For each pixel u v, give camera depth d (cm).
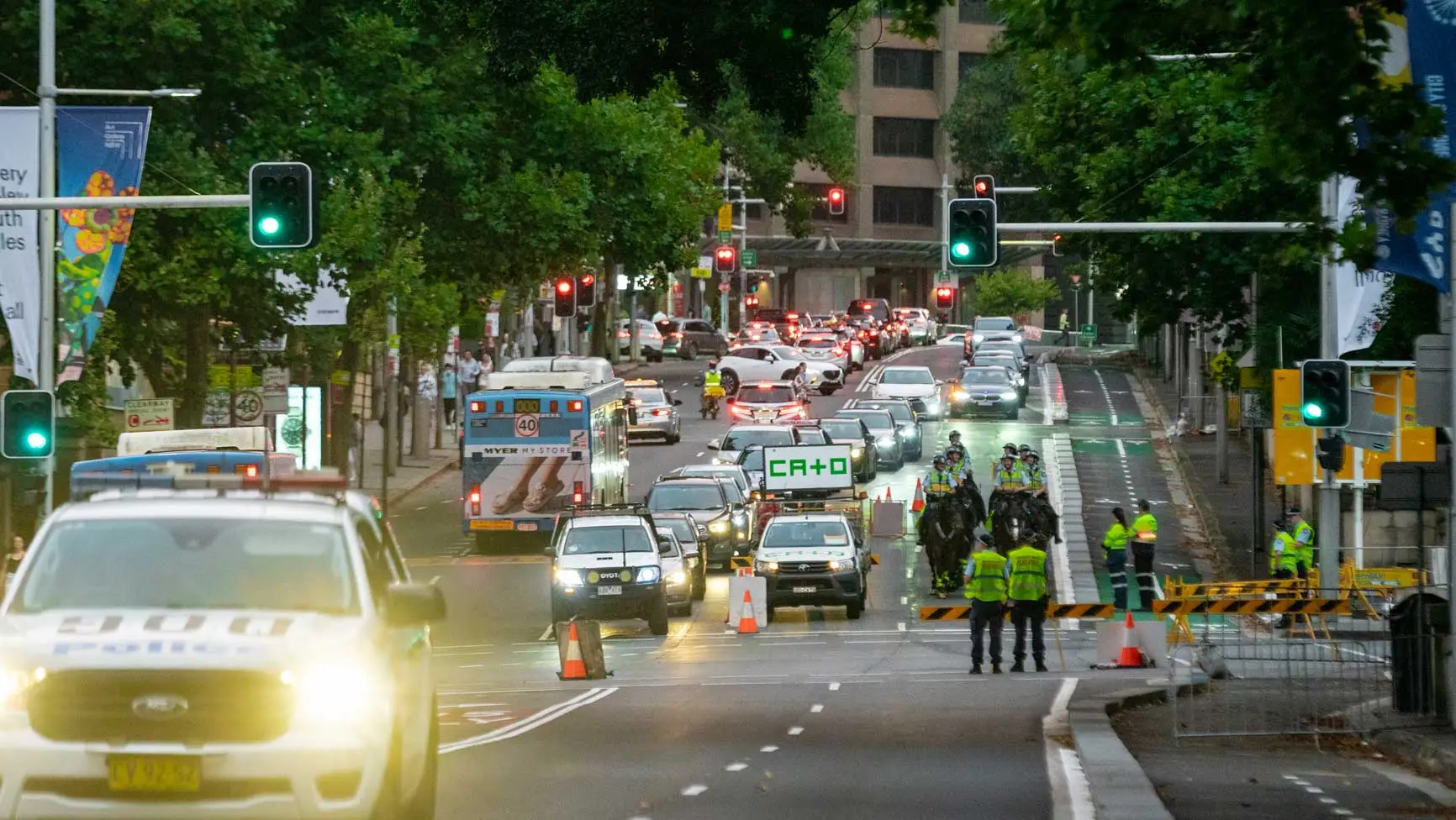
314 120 11975
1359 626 9600
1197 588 9994
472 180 13988
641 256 15975
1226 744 5553
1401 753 5191
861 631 9956
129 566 3169
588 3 7156
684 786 4481
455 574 12275
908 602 11319
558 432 13138
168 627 2981
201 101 11462
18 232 8325
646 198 15450
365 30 12725
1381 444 9319
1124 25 4547
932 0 5109
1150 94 12575
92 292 8581
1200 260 12781
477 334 19975
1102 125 13250
